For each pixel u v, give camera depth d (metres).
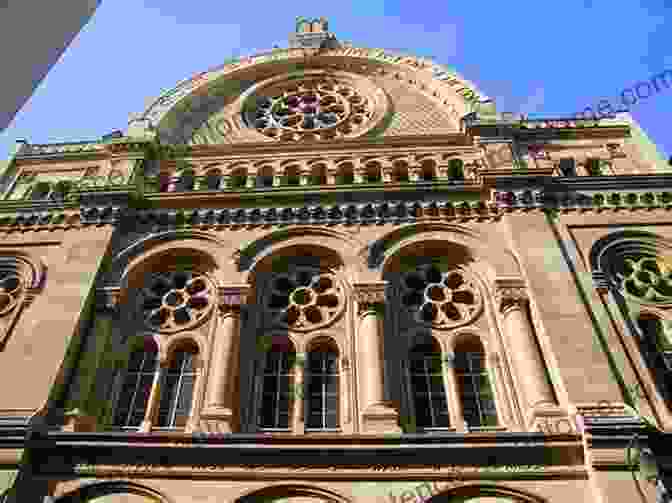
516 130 26.30
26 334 18.77
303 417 17.19
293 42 34.50
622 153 25.20
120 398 18.28
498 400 17.30
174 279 21.45
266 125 29.69
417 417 17.36
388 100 29.89
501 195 22.16
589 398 15.80
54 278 20.75
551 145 25.77
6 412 16.31
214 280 21.00
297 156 26.16
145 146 26.34
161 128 28.30
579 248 20.58
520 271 19.80
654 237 20.97
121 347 19.31
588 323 17.77
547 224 21.12
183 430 17.27
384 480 14.81
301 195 23.17
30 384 17.11
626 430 14.79
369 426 16.20
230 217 22.69
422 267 21.25
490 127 25.84
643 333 18.78
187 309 20.34
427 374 18.44
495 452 15.09
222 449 15.38
